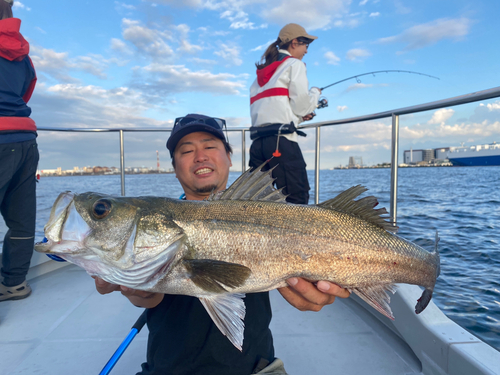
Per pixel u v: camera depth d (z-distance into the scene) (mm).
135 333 1633
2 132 2500
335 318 2580
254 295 1652
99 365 1979
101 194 1522
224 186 2242
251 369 1492
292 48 4047
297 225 1598
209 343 1462
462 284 4062
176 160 2162
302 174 3885
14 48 2496
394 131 2713
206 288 1441
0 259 3100
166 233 1491
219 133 2135
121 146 4492
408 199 12109
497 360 1398
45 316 2637
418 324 1835
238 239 1543
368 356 2031
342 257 1586
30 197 2898
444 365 1596
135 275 1471
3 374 1879
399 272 1647
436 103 2293
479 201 10914
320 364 1960
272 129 3766
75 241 1430
